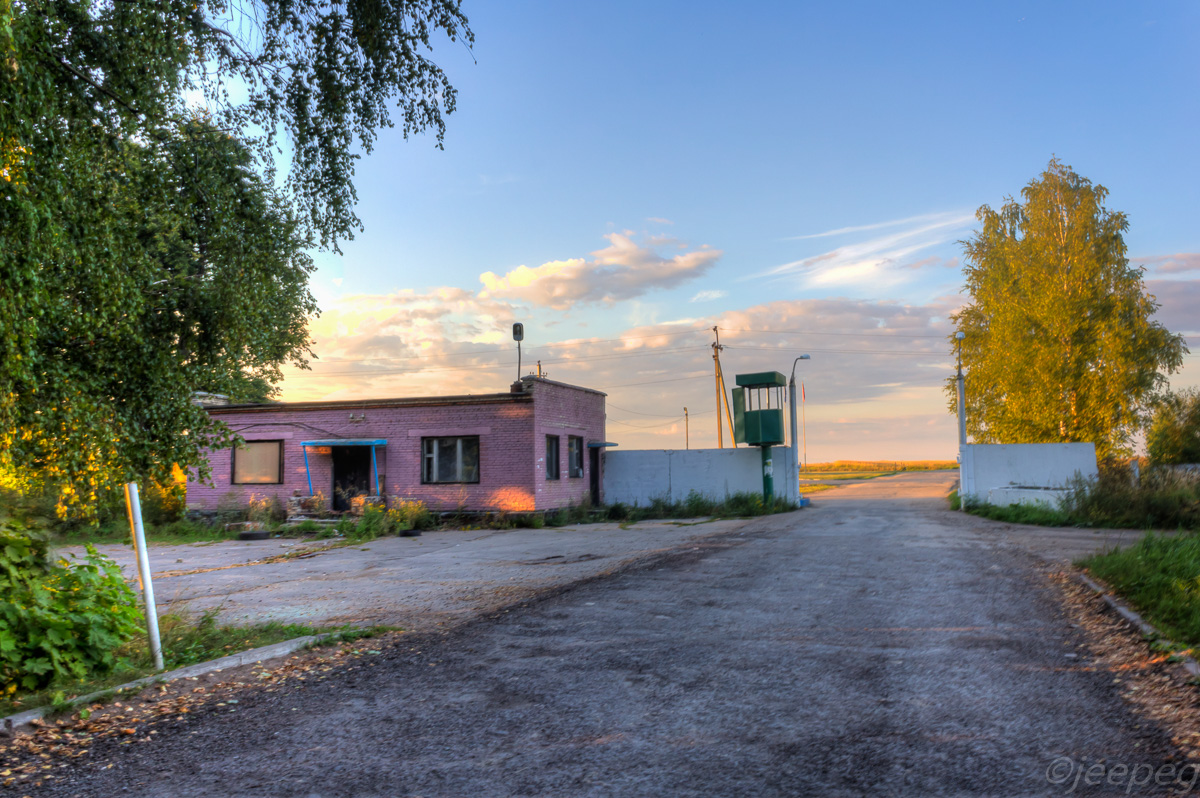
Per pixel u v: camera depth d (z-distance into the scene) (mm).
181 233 8664
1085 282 31812
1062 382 31578
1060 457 25984
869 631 7438
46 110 6113
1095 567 10391
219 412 25047
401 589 11016
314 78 8828
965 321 37781
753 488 27750
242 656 6625
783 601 9172
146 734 4887
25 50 5914
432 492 23375
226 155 8453
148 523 22359
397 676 6199
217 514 23547
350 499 23672
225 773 4211
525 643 7258
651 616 8430
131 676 6031
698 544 16078
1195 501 19953
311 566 14383
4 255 5707
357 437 24094
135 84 7434
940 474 74125
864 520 22359
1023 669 5938
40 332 6797
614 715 5043
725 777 3959
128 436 7969
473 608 9242
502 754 4383
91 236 7074
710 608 8812
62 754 4555
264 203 8914
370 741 4676
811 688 5555
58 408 7246
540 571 12547
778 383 26969
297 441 24344
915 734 4543
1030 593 9422
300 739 4738
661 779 3951
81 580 6477
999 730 4574
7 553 6129
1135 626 7086
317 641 7270
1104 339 30750
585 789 3848
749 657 6504
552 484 23797
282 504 24094
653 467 28719
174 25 7652
